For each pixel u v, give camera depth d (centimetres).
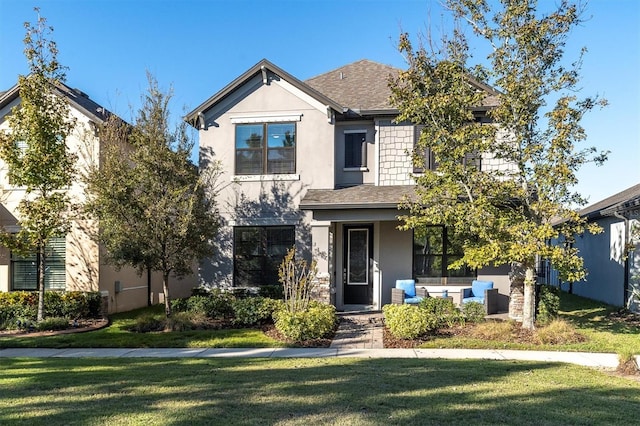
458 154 1046
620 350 858
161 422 479
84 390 614
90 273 1441
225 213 1496
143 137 1204
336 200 1340
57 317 1298
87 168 1329
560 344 954
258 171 1500
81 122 1395
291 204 1473
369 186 1480
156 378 686
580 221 988
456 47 1113
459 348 954
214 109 1521
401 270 1472
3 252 1476
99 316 1405
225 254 1488
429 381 658
